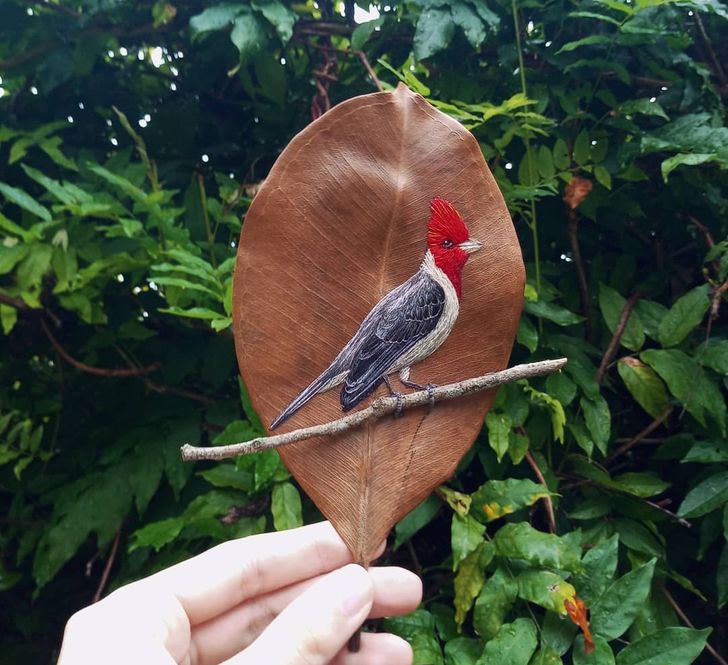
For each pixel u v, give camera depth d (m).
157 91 0.42
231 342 0.35
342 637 0.21
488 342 0.22
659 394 0.30
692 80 0.32
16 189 0.31
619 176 0.31
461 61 0.34
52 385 0.42
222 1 0.33
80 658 0.21
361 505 0.21
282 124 0.39
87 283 0.34
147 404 0.37
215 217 0.35
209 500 0.30
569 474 0.32
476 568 0.27
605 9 0.31
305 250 0.21
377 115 0.22
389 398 0.21
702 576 0.33
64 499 0.35
